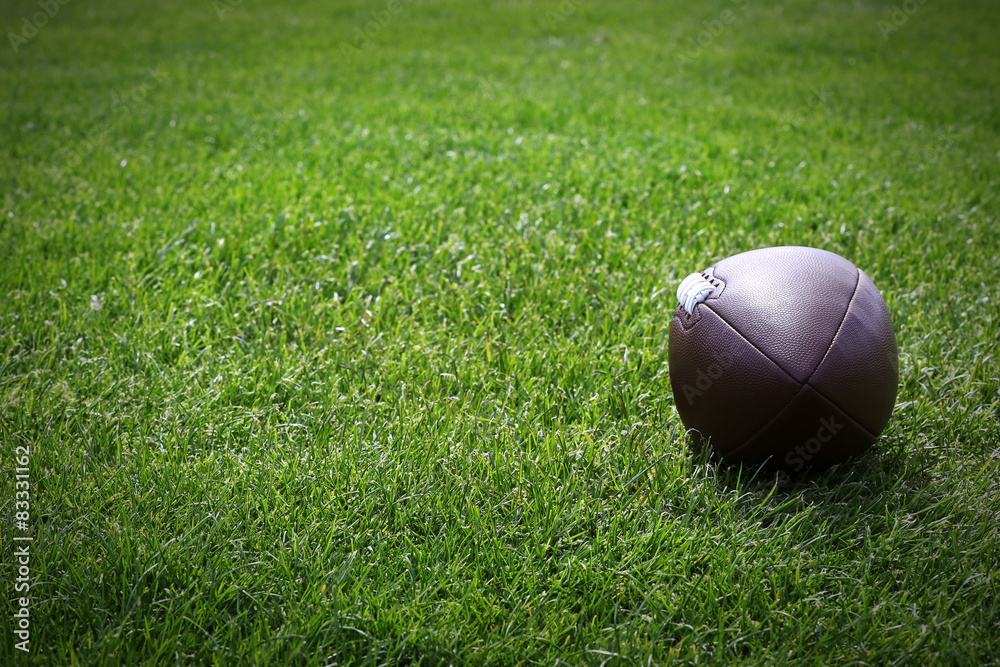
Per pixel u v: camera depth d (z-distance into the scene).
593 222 5.65
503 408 3.62
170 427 3.44
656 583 2.75
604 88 10.30
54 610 2.55
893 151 7.57
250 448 3.34
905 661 2.43
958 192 6.43
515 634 2.55
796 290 2.97
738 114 8.92
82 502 2.98
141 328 4.20
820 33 14.38
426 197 6.19
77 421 3.47
